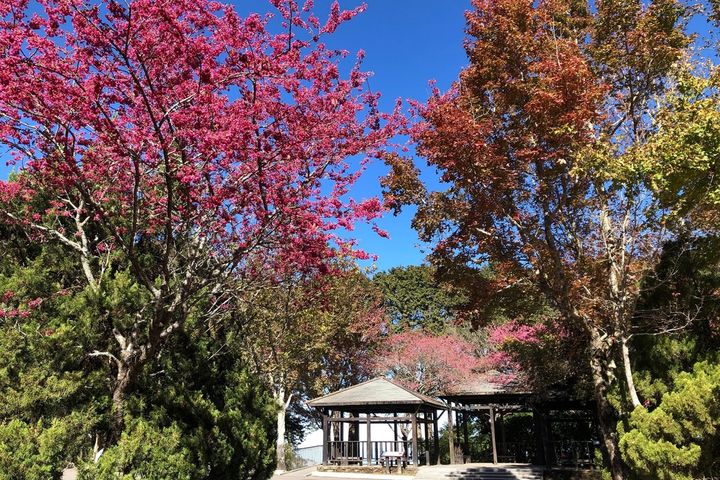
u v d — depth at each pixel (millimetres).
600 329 13438
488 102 13195
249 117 6789
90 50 5961
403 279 44250
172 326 8156
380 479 21234
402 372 31312
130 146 6848
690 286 10547
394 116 8133
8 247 10414
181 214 8016
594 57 13188
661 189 9289
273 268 9859
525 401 23500
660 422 8438
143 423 7914
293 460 26484
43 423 7344
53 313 8805
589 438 24453
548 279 13727
